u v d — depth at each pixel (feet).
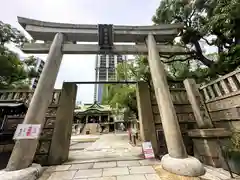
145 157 14.35
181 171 9.64
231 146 10.34
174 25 18.31
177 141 11.48
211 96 15.20
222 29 20.38
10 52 23.00
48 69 14.02
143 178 9.62
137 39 18.52
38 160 13.78
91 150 22.22
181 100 17.69
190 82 16.98
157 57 16.03
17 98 16.53
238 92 11.81
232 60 19.43
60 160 13.82
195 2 22.15
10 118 15.15
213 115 14.61
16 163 9.71
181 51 18.10
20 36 24.32
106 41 16.79
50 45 16.76
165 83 14.47
